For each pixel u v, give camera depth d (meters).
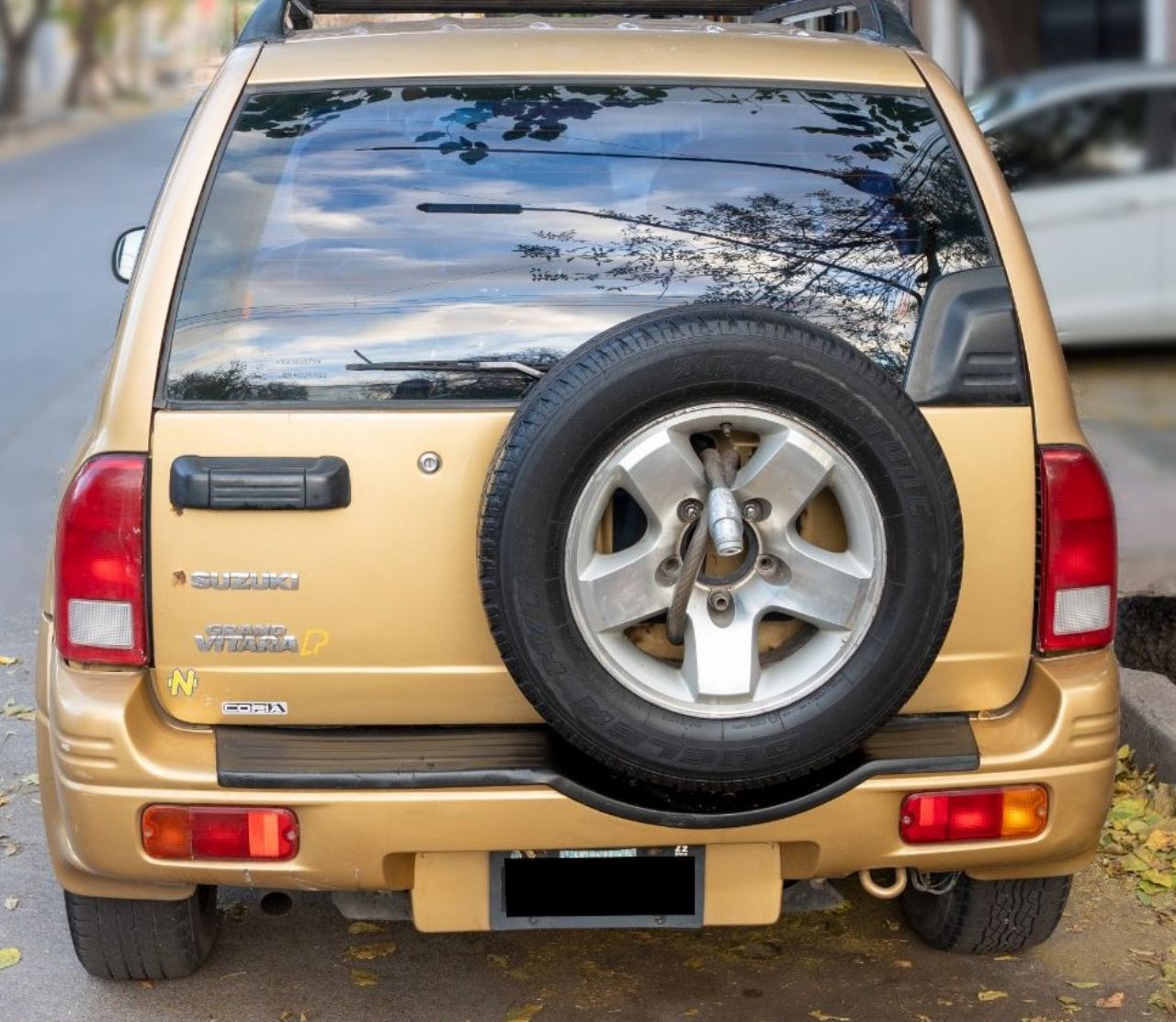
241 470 2.83
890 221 3.12
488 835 2.86
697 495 2.72
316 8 4.52
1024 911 3.46
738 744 2.75
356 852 2.86
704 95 3.22
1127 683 4.67
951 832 2.93
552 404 2.65
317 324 2.96
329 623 2.89
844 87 3.27
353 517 2.86
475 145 3.14
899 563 2.73
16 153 30.61
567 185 3.12
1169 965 3.60
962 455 2.95
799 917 3.85
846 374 2.68
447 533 2.87
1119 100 10.04
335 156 3.11
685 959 3.66
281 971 3.60
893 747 2.94
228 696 2.91
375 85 3.20
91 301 14.26
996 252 3.07
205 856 2.86
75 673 2.91
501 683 2.93
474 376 2.92
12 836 4.30
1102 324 10.01
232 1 5.18
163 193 3.13
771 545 2.77
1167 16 13.52
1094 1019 3.38
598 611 2.72
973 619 2.98
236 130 3.13
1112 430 8.76
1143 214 9.92
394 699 2.93
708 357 2.65
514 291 3.02
